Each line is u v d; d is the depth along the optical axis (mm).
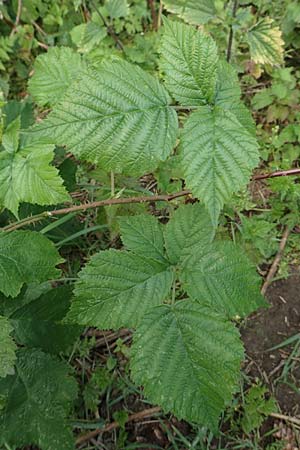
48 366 460
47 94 471
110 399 554
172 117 347
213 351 357
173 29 341
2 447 456
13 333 455
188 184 325
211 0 550
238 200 619
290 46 782
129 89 343
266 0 747
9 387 449
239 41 698
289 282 613
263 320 591
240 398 545
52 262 395
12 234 395
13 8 840
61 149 571
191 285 383
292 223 629
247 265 386
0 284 384
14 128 395
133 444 530
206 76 342
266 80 767
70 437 448
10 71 822
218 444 525
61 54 475
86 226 622
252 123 370
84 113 339
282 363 570
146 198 416
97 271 380
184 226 406
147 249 402
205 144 327
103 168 348
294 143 701
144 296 378
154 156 345
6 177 385
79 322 373
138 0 803
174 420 541
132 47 729
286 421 539
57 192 375
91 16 799
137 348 359
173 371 354
